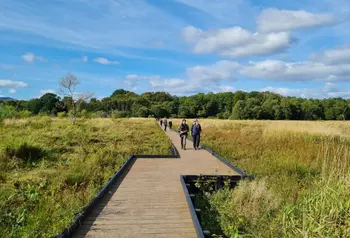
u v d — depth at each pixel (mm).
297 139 17891
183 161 12570
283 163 11133
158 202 6719
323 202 5516
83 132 21516
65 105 38969
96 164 11273
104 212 6004
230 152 15070
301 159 11852
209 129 30391
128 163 11914
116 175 9117
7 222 5629
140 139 21109
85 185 8938
